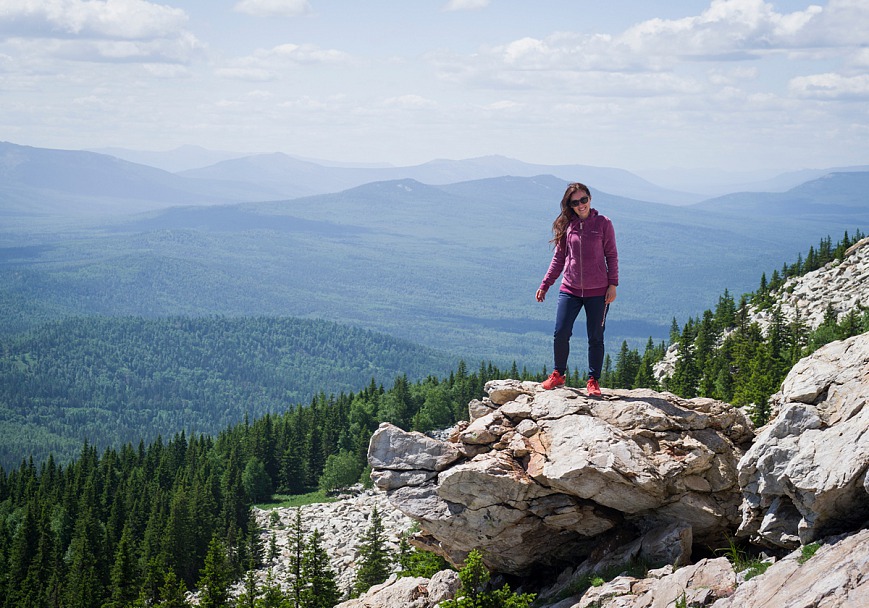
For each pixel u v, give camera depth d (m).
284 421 193.00
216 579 70.94
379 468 19.08
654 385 115.19
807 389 14.48
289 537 83.75
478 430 18.61
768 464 14.10
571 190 18.75
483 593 17.77
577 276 18.91
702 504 16.48
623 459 16.31
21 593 109.19
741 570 14.41
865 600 10.10
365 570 63.81
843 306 113.81
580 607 15.64
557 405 18.52
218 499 131.38
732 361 116.12
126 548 93.88
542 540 18.47
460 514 18.11
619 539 17.86
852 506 12.55
